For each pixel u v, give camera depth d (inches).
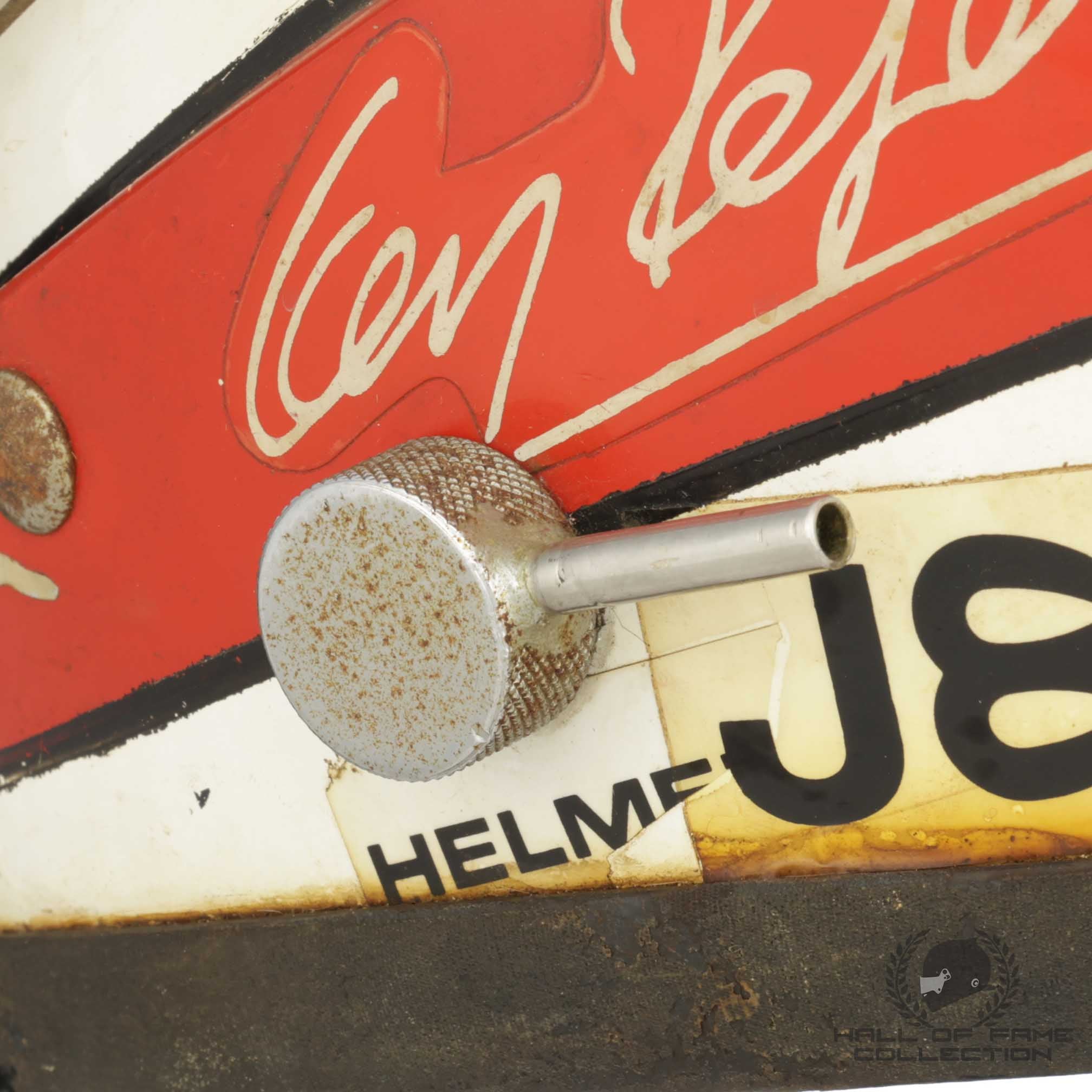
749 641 8.4
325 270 8.9
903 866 8.4
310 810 9.3
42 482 9.6
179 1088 9.6
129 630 9.6
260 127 9.0
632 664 8.6
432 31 8.6
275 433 9.1
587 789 8.7
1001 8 8.0
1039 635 8.2
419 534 8.2
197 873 9.6
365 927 9.1
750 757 8.5
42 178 9.5
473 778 8.9
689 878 8.7
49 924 10.0
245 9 8.9
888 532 8.3
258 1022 9.4
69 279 9.4
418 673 8.3
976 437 8.2
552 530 8.4
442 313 8.7
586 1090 8.8
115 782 9.7
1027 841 8.3
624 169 8.4
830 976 8.5
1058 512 8.1
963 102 8.0
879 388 8.2
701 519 7.9
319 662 8.4
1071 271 8.0
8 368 9.7
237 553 9.2
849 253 8.2
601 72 8.4
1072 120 8.0
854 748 8.4
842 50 8.1
